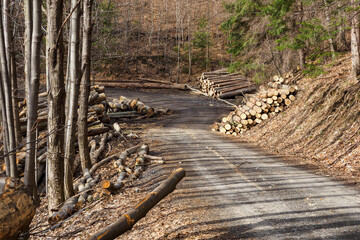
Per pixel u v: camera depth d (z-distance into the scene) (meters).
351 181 8.95
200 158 13.02
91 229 7.49
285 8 18.50
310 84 18.33
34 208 3.74
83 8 11.23
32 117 7.18
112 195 9.55
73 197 9.60
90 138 16.22
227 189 9.05
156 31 50.91
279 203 7.62
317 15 16.41
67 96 10.02
